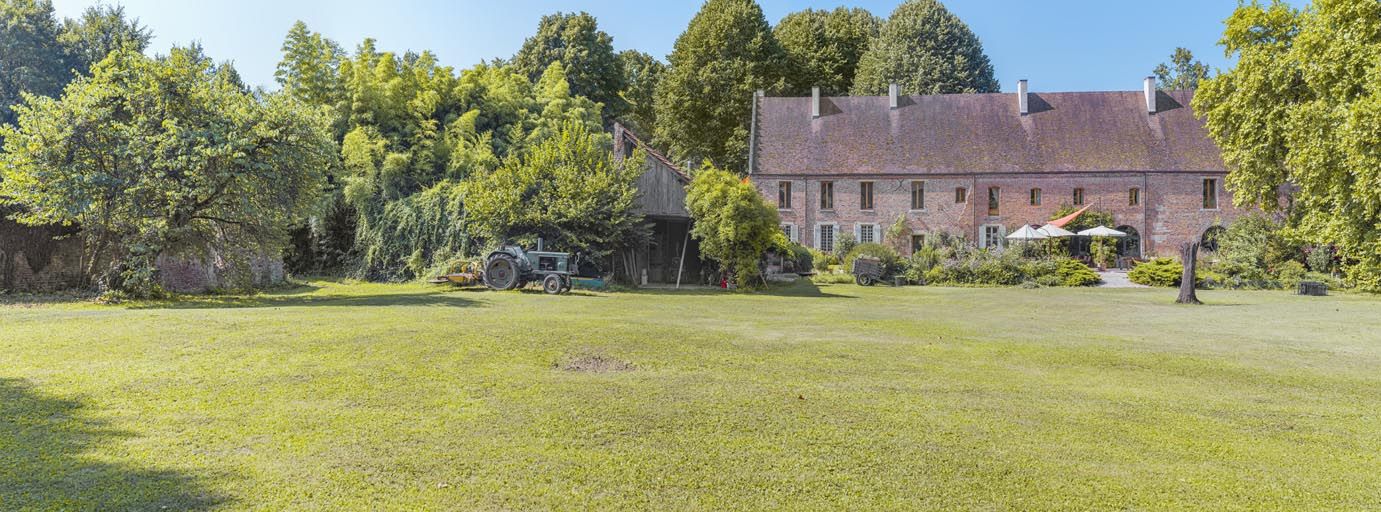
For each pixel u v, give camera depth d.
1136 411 6.23
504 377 7.06
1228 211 40.69
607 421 5.51
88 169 15.32
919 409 6.14
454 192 25.83
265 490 3.91
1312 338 11.58
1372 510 3.99
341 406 5.76
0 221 17.86
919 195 43.12
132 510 3.58
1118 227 41.38
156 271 16.31
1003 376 7.84
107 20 47.78
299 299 16.58
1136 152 42.00
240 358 7.54
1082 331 12.42
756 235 24.27
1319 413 6.26
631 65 63.94
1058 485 4.30
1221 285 27.92
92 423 5.07
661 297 19.53
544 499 3.90
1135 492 4.20
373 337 9.02
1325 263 27.97
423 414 5.59
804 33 55.84
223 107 16.72
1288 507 4.02
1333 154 19.77
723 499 3.97
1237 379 7.85
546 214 23.16
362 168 27.22
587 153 24.39
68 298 16.23
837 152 44.12
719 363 8.20
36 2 44.50
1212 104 26.33
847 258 34.50
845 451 4.88
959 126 44.47
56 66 44.59
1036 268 29.61
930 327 12.71
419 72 32.16
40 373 6.60
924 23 55.28
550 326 10.80
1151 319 14.82
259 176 16.58
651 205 26.77
